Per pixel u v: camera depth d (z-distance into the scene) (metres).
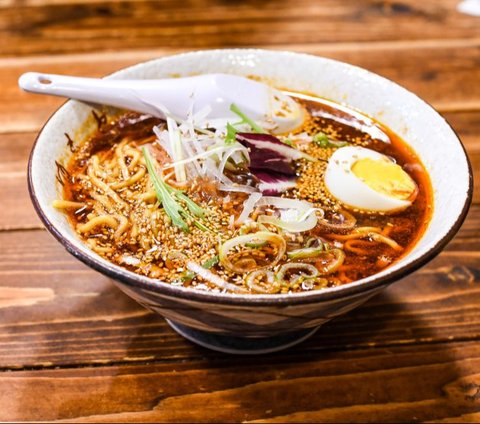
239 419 0.33
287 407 0.34
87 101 0.40
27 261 0.40
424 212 0.37
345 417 0.33
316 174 0.40
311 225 0.36
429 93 0.54
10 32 0.60
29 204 0.44
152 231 0.36
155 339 0.36
